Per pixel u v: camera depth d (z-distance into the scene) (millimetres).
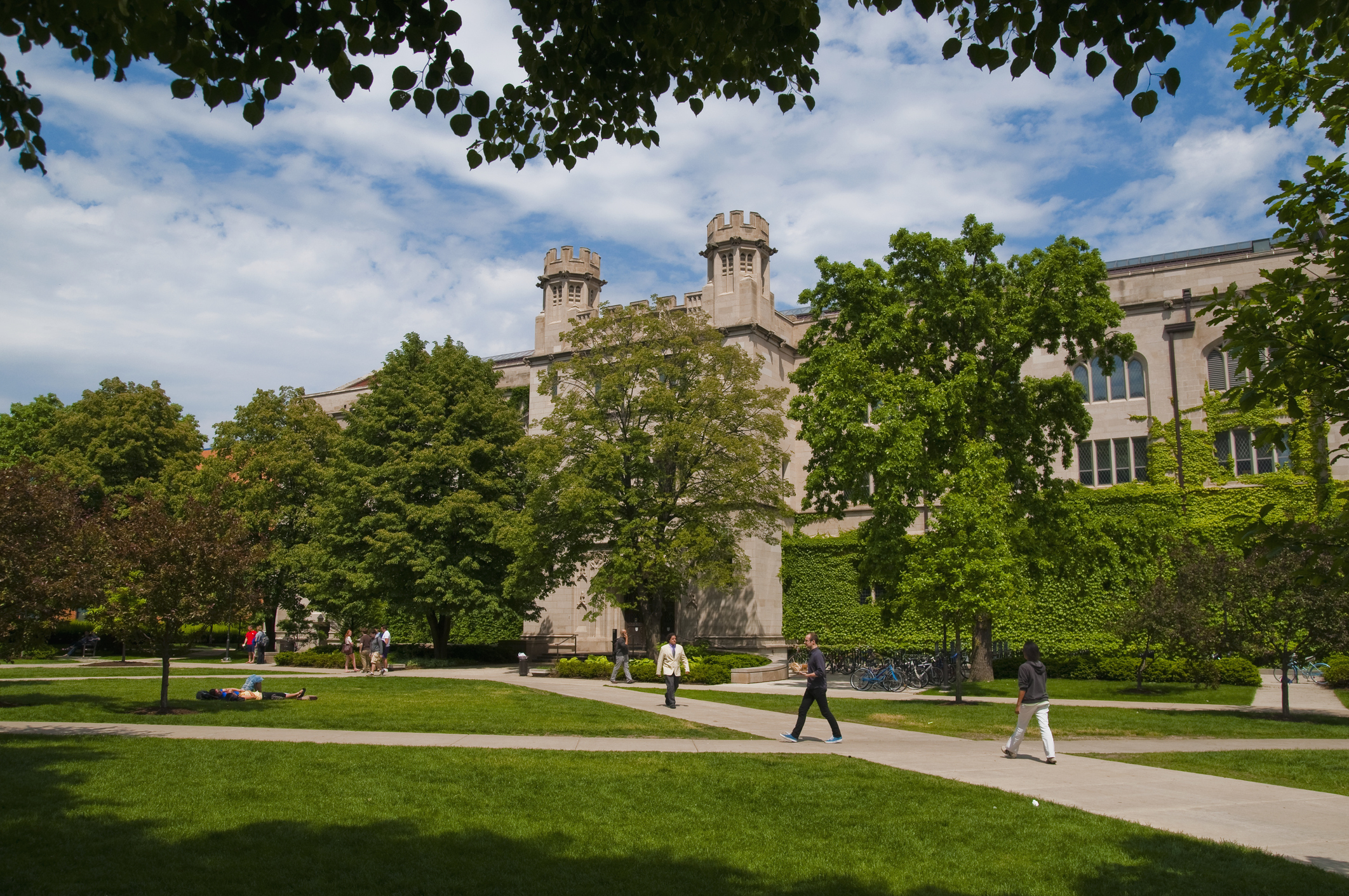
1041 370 42562
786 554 45688
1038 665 14273
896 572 26000
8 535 18703
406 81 6918
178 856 7824
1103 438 40938
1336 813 10352
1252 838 9195
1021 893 7363
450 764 12672
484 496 40188
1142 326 40594
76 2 6363
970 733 17969
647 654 34500
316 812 9594
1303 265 6965
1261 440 6824
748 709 22297
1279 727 19438
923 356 29109
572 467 34094
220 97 6512
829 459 30859
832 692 28969
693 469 33688
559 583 42969
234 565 19469
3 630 18766
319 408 48656
